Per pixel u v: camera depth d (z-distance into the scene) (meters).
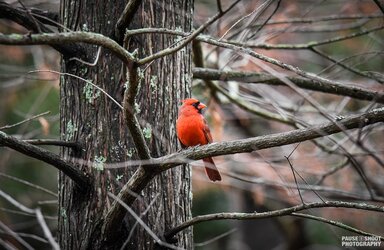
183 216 8.79
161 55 6.64
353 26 13.45
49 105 16.84
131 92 6.83
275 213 7.54
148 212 8.39
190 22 9.40
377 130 13.23
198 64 11.85
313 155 14.02
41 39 5.96
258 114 12.71
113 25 8.53
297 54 16.72
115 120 8.45
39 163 18.73
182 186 8.88
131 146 8.41
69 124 8.64
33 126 16.80
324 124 7.10
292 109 12.94
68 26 8.73
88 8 8.66
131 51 8.60
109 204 8.23
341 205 7.42
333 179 14.76
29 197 17.92
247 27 10.84
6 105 16.86
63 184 8.67
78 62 8.61
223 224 21.28
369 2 14.03
